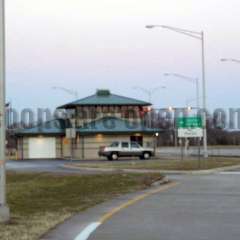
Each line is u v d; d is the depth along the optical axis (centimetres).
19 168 5209
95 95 9212
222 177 3741
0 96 1535
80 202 2153
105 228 1517
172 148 12650
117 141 8106
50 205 2036
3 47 1548
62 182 3092
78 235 1399
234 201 2211
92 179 3266
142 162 5856
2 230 1429
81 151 8419
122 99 9081
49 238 1351
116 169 4741
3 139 1529
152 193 2548
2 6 1548
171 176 3897
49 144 8619
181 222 1631
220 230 1483
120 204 2103
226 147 13312
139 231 1467
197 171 4394
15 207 1944
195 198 2328
